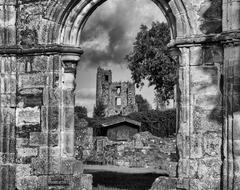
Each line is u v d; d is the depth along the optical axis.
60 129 16.81
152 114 59.56
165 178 15.34
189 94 14.87
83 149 44.38
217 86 14.52
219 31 14.58
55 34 16.84
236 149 13.74
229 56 14.05
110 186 25.39
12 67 17.33
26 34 17.38
